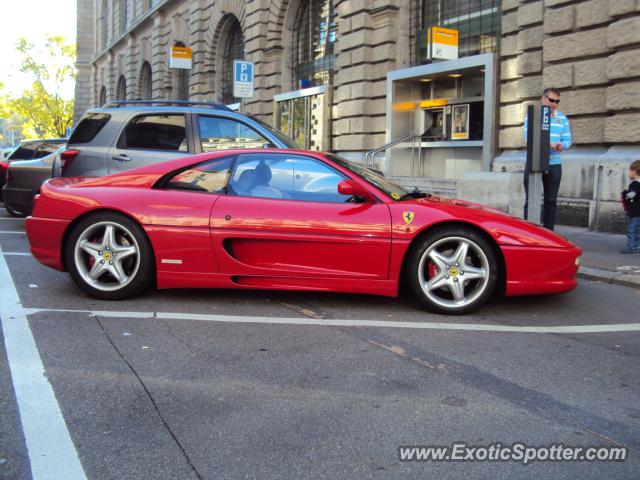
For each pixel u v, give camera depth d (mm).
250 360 3721
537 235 4836
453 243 4852
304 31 19812
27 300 5059
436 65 12945
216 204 4957
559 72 10477
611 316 4984
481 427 2859
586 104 10195
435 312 4891
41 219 5137
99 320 4520
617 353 3998
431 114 14406
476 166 13016
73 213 5039
